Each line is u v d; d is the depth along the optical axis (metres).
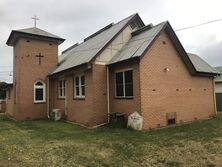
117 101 12.93
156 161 6.49
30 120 17.06
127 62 12.04
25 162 6.52
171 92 13.11
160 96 12.38
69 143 8.73
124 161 6.52
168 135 9.92
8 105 22.88
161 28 12.62
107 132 10.80
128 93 12.24
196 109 14.88
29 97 18.05
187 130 11.07
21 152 7.58
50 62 19.14
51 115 17.95
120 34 14.27
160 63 12.63
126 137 9.60
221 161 6.40
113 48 13.76
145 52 11.62
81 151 7.58
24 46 18.12
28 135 10.61
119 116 12.20
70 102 15.33
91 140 9.18
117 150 7.63
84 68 13.05
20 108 17.62
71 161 6.56
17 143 8.91
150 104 11.78
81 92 14.13
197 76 15.33
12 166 6.19
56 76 17.41
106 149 7.77
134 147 7.98
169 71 13.11
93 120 12.60
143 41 12.81
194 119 14.59
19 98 17.70
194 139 9.08
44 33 19.22
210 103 16.28
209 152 7.25
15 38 18.98
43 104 18.58
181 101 13.74
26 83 18.00
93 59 12.71
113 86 13.29
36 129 12.42
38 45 18.75
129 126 11.76
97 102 12.81
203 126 12.27
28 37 18.31
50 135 10.48
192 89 14.77
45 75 18.84
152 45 12.29
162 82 12.62
